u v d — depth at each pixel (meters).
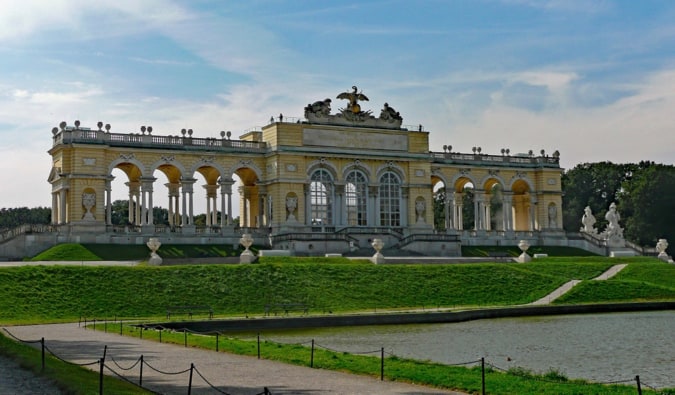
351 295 72.38
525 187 132.12
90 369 32.69
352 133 113.19
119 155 102.31
